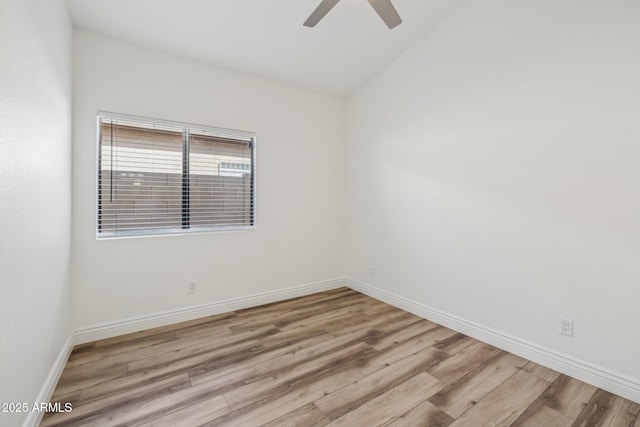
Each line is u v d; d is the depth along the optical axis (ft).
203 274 9.46
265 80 10.59
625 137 5.65
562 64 6.42
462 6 8.30
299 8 7.80
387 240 10.95
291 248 11.43
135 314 8.36
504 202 7.49
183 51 8.76
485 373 6.53
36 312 4.70
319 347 7.64
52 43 5.49
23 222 4.11
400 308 10.41
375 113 11.30
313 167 11.90
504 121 7.45
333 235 12.62
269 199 10.80
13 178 3.76
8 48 3.57
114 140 8.13
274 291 11.02
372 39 9.35
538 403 5.58
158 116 8.57
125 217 8.34
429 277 9.45
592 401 5.63
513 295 7.36
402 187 10.30
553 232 6.64
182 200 9.19
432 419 5.15
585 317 6.21
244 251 10.28
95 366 6.63
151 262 8.57
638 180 5.53
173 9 7.32
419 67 9.58
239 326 8.84
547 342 6.78
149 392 5.78
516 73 7.19
